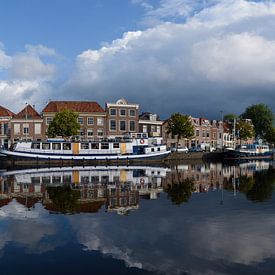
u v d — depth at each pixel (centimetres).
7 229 1329
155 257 1019
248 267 941
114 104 7562
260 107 11569
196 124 9288
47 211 1672
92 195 2194
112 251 1070
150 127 8406
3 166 5384
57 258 1016
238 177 3438
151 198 2070
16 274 904
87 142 5950
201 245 1123
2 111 7300
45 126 7188
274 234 1244
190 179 3225
